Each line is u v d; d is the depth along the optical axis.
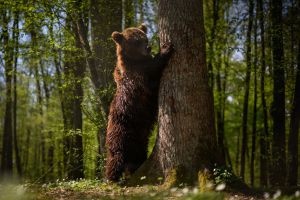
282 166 18.95
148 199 7.09
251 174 24.98
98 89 15.23
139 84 10.60
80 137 19.95
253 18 20.98
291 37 20.28
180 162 9.58
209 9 23.16
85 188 10.42
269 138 22.03
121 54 11.15
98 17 15.82
